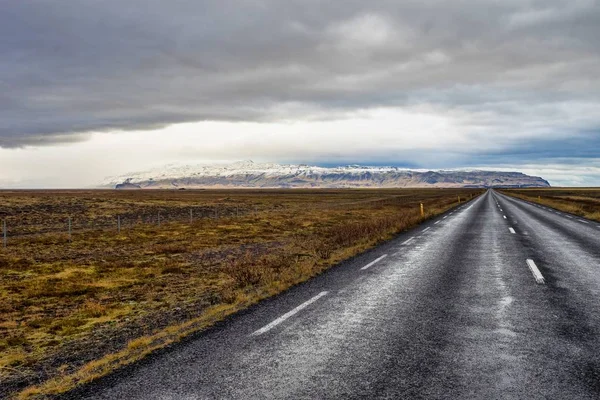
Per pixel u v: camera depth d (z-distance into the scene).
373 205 57.44
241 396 3.88
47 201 54.06
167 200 73.62
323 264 11.62
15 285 10.82
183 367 4.61
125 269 12.98
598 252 13.07
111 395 3.99
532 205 47.53
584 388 3.97
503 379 4.18
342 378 4.24
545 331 5.65
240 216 38.47
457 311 6.69
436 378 4.21
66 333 6.77
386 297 7.70
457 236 17.83
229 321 6.39
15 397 4.18
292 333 5.72
